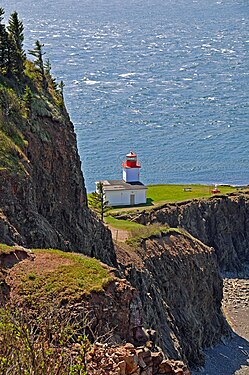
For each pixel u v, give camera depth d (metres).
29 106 100.81
